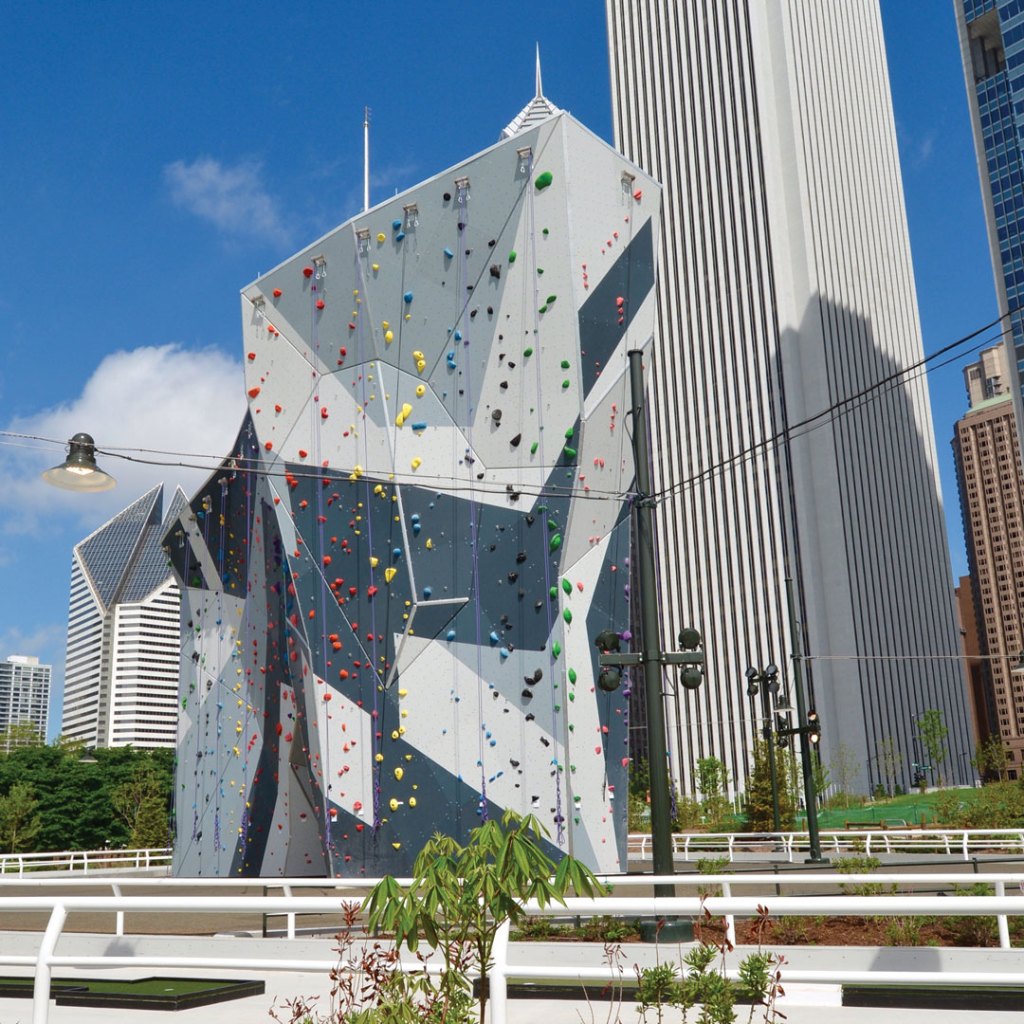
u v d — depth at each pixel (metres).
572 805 22.81
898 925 13.98
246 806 32.50
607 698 24.44
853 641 99.06
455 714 23.83
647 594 16.20
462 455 24.78
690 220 114.25
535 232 24.73
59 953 14.81
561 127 24.66
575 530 24.00
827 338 107.44
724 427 108.38
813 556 101.44
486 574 24.17
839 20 127.19
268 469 27.48
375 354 25.86
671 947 11.34
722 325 110.12
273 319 27.83
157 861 53.47
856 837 37.19
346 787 24.58
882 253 127.38
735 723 101.94
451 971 6.01
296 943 13.14
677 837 40.56
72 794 75.75
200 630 36.47
